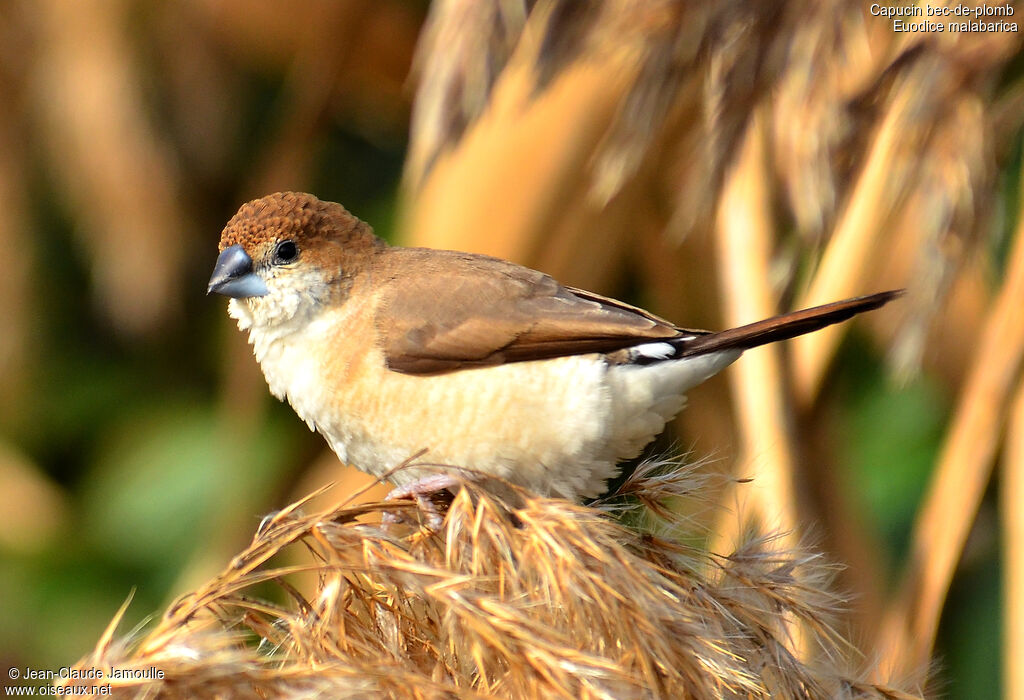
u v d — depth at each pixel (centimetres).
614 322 612
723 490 674
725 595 493
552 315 616
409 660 461
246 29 1064
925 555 655
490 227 816
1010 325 657
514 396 604
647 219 887
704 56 628
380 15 1008
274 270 646
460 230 814
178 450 1144
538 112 810
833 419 755
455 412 609
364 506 480
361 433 633
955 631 919
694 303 931
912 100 613
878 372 1021
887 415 1012
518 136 812
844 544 728
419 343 618
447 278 637
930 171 614
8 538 1105
